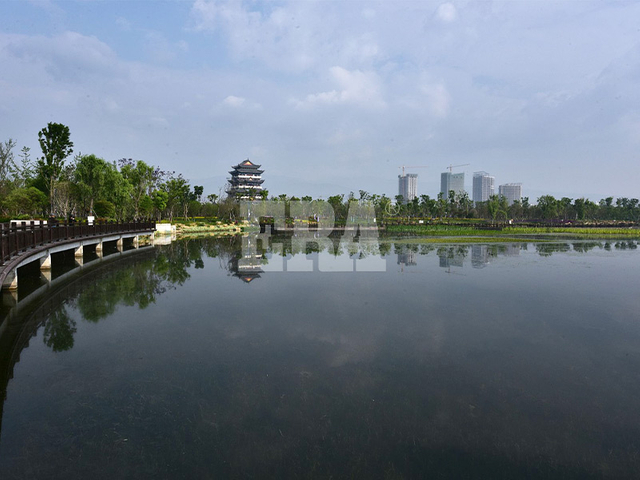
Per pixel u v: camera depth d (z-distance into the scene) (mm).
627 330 8688
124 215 36719
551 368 6777
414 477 4141
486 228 43781
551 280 13977
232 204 58562
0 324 8711
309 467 4273
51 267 15555
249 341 7902
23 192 29719
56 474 4109
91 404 5465
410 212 72312
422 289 12555
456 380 6312
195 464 4293
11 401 5516
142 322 9023
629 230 41781
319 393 5859
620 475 4203
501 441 4770
